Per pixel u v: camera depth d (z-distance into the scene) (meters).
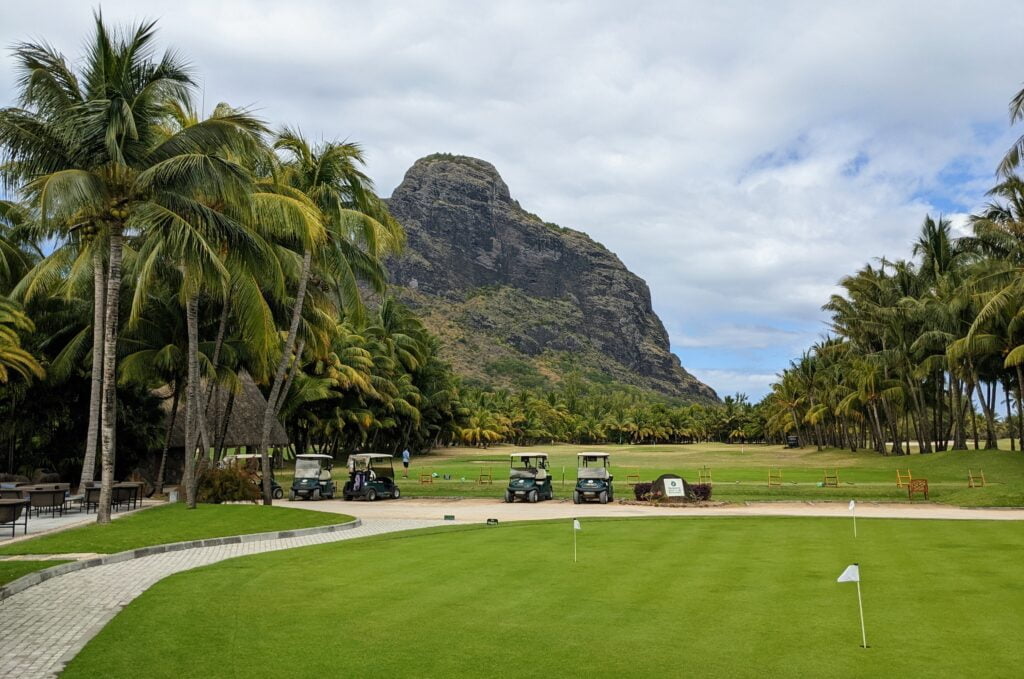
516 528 20.75
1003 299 39.09
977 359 47.88
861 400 67.00
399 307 82.81
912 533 17.92
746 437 177.00
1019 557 13.84
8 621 9.40
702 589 11.02
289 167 28.81
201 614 9.66
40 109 18.59
